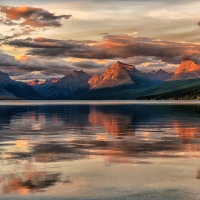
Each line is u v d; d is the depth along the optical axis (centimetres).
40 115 8556
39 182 1802
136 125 5406
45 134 4159
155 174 1970
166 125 5362
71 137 3831
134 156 2558
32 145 3188
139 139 3612
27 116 8112
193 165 2217
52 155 2619
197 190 1647
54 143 3322
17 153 2720
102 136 3912
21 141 3488
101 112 10144
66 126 5303
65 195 1578
